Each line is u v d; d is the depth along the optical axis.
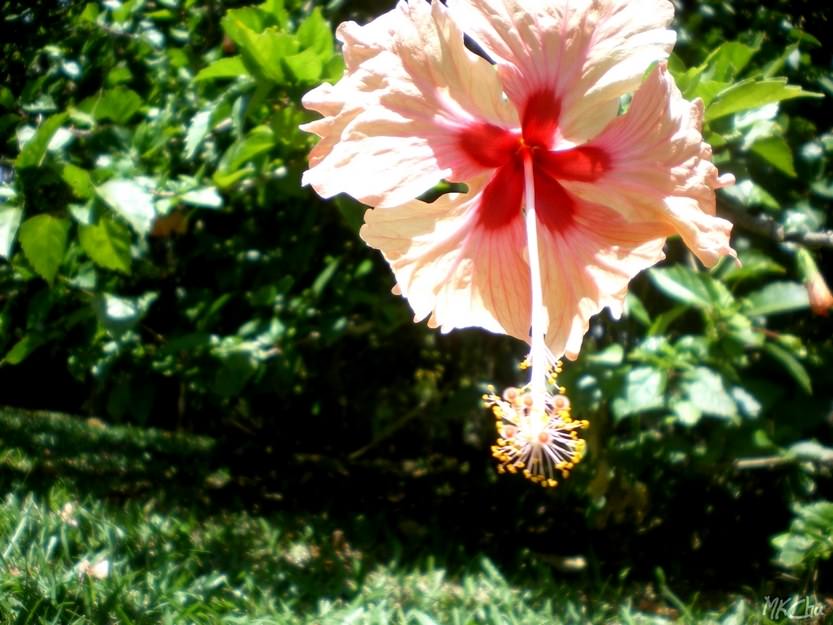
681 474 0.71
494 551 0.78
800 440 0.63
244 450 1.02
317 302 0.72
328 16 0.68
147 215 0.55
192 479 0.99
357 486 0.97
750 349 0.61
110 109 0.67
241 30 0.52
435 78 0.35
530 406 0.35
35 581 0.55
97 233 0.57
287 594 0.61
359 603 0.58
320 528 0.79
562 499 0.84
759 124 0.54
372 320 0.80
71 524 0.68
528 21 0.36
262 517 0.83
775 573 0.74
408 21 0.35
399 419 1.00
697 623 0.60
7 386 1.59
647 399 0.57
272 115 0.57
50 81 0.78
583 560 0.77
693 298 0.58
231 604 0.56
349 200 0.57
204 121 0.59
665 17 0.36
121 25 0.79
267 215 0.77
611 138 0.38
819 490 0.72
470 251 0.38
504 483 0.92
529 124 0.37
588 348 0.64
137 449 1.13
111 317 0.64
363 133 0.34
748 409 0.58
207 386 0.73
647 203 0.38
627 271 0.38
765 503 0.73
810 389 0.57
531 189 0.37
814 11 0.70
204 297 0.75
